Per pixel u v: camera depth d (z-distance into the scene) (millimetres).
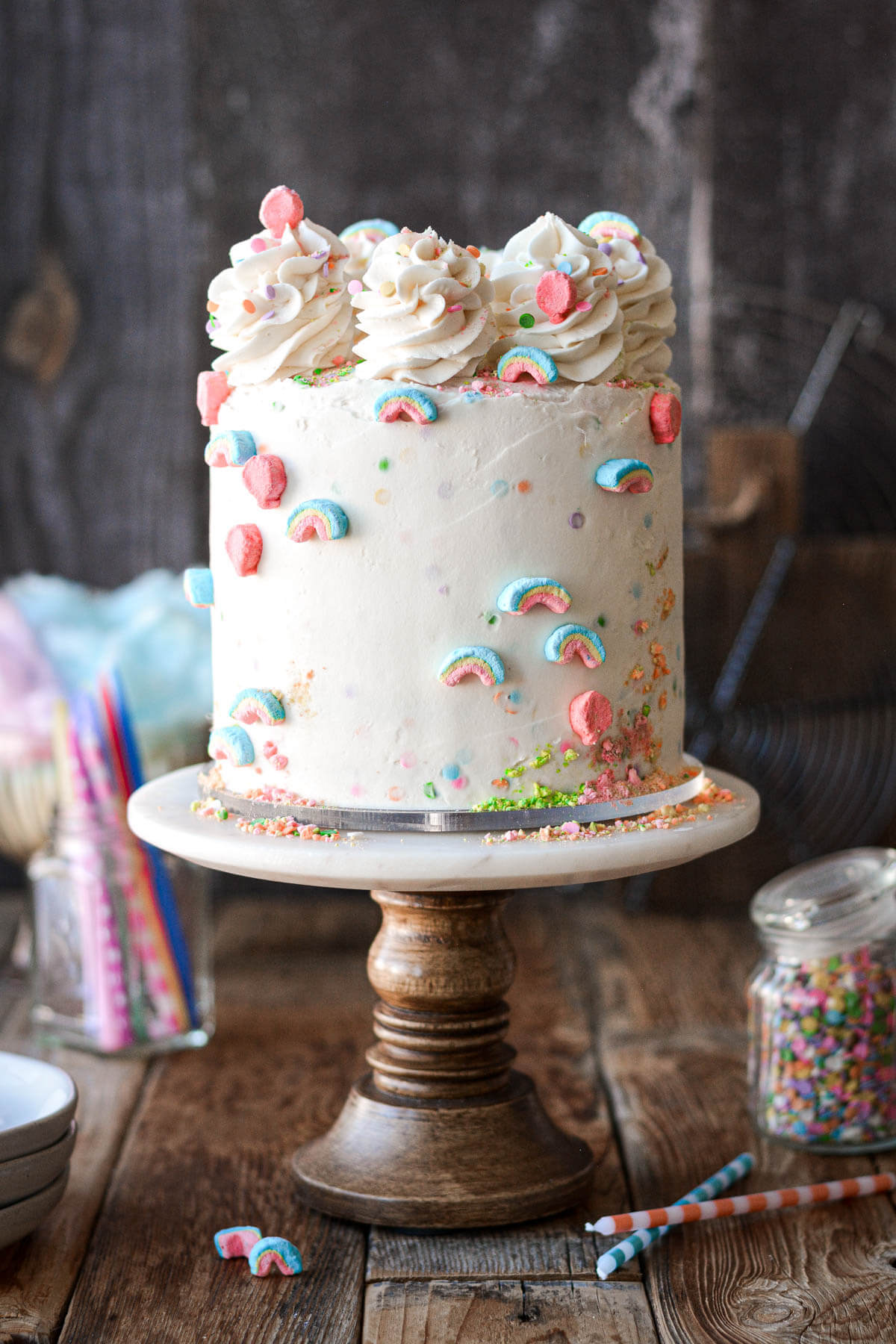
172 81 1383
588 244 903
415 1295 868
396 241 880
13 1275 884
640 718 905
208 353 1415
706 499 1404
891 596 1357
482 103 1381
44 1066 929
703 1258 892
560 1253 896
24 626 1252
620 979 1222
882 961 984
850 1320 850
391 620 872
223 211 1397
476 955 933
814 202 1378
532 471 870
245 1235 896
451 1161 916
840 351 1383
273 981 1232
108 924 1098
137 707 1234
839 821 1378
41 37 1378
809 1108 980
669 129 1378
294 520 872
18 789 1220
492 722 876
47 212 1397
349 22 1374
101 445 1425
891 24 1359
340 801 885
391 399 859
